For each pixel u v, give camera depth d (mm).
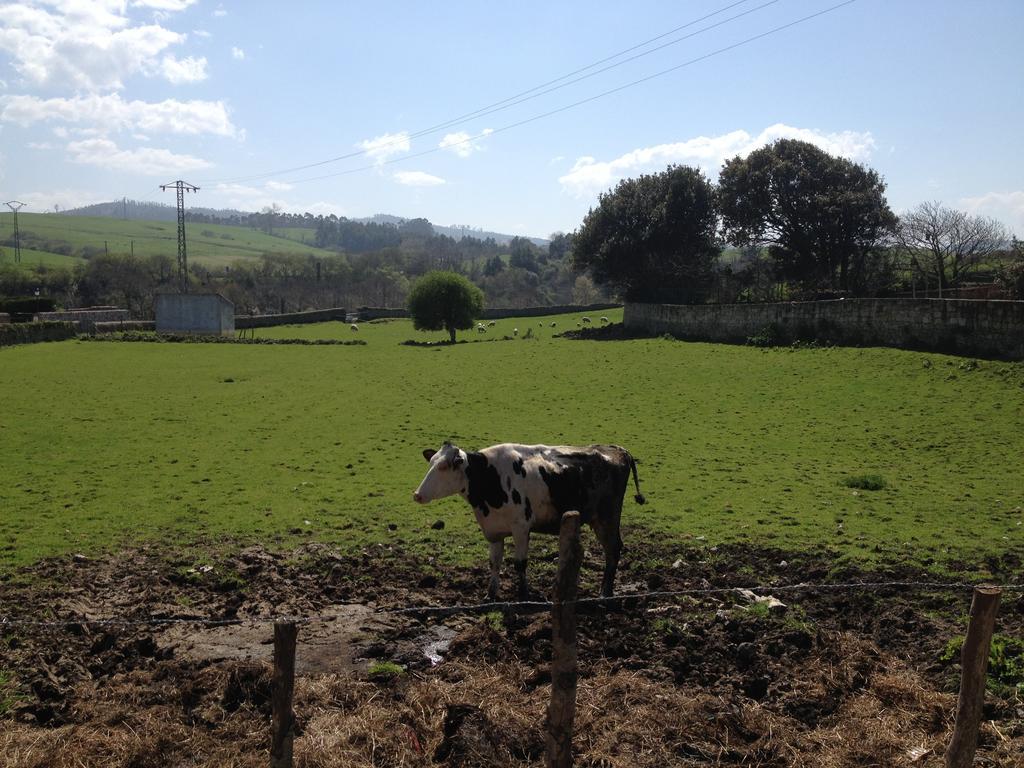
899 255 57344
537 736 7184
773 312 43312
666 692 7973
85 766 6750
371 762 6844
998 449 21453
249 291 122938
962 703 5773
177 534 14523
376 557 13242
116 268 112688
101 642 9273
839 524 15258
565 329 68125
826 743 7203
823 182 55938
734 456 21578
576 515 5566
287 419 27234
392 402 30688
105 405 29594
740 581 12109
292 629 5422
